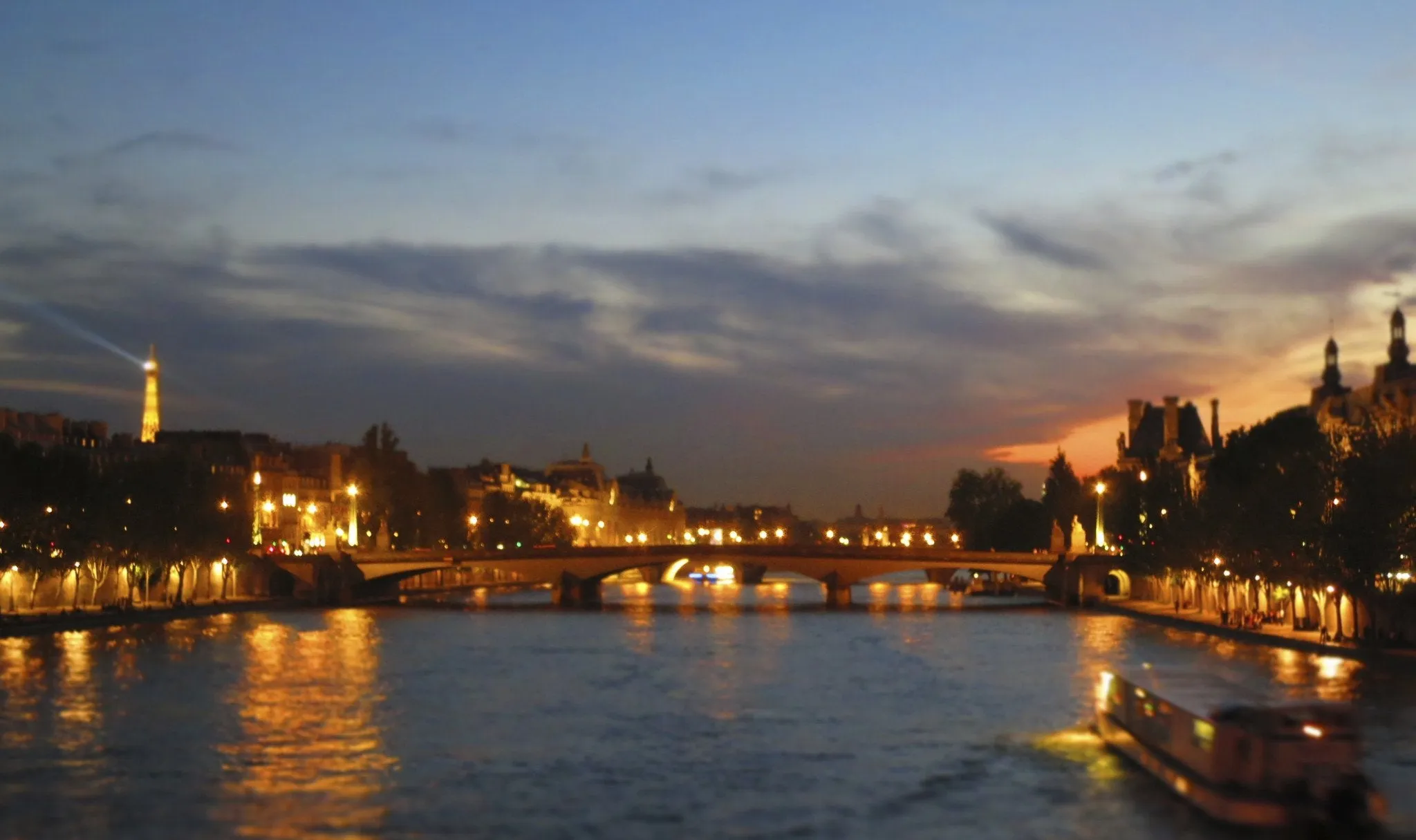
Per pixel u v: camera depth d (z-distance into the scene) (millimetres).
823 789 108938
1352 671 172875
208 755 121500
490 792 108000
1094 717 140500
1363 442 194000
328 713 143750
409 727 135750
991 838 94938
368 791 108375
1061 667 184375
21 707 145625
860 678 174375
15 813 101562
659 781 111688
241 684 165250
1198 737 98812
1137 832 95438
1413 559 192250
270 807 103438
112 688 159500
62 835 96000
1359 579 187750
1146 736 111375
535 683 168750
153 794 107125
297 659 192875
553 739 129750
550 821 99562
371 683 167375
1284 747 93125
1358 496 188000
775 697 156875
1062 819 98938
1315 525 195625
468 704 150625
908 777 112625
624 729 135000
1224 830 93000
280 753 122562
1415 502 186750
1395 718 135625
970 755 121188
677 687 165125
